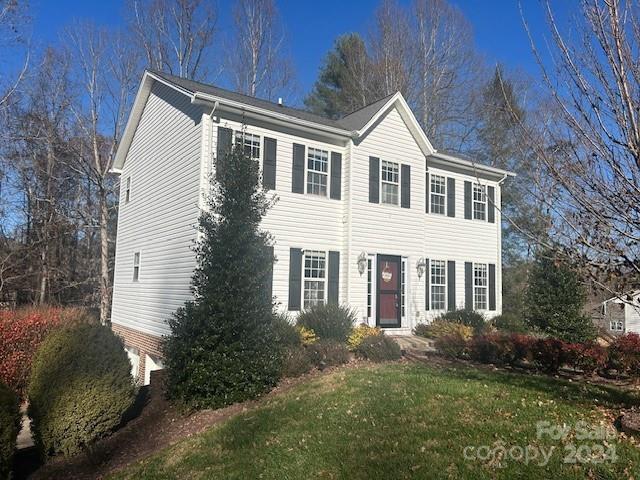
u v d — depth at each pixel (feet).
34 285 85.46
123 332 56.75
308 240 45.91
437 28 94.99
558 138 16.94
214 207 31.63
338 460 17.62
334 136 48.03
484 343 34.35
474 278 60.59
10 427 21.81
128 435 26.78
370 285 49.80
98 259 94.12
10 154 83.92
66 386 25.57
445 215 58.13
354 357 36.99
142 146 55.72
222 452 20.80
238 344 29.45
